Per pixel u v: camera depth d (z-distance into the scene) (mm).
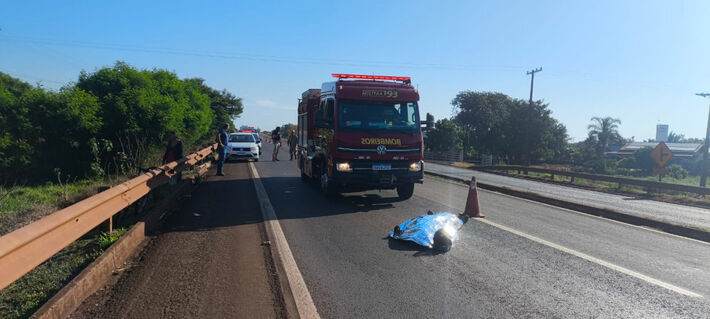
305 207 9352
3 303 3908
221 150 15711
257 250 5910
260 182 13773
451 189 13477
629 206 12961
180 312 3869
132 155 14094
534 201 11336
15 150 12109
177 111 16688
